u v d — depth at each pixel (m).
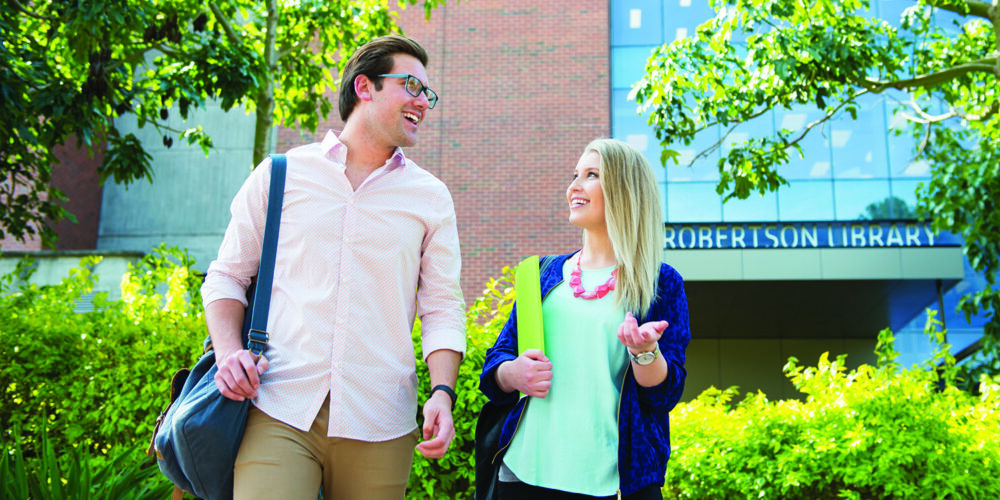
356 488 2.22
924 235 14.33
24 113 7.07
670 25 15.10
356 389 2.20
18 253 14.26
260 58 8.29
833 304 16.42
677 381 2.37
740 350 19.67
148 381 5.20
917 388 4.91
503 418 2.57
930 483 4.50
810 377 5.21
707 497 4.85
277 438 2.12
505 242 13.89
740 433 4.91
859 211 14.50
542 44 14.61
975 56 10.00
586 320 2.53
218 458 2.07
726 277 14.38
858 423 4.78
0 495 3.83
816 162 14.68
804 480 4.56
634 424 2.39
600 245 2.70
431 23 14.78
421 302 2.48
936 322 5.57
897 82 8.67
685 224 14.56
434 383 2.37
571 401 2.46
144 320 5.60
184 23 8.51
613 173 2.61
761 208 14.57
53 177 15.56
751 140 9.73
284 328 2.20
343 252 2.25
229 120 16.72
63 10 7.17
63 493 3.92
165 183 16.53
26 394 5.42
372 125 2.38
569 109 14.34
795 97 9.07
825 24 8.54
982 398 5.32
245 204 2.31
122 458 4.47
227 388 2.06
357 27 9.71
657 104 9.09
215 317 2.22
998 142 9.38
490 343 4.88
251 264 2.32
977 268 9.40
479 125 14.35
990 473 4.63
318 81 10.06
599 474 2.38
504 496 2.48
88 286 6.30
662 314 2.54
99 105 7.44
